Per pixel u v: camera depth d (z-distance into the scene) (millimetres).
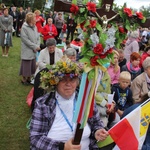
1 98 5648
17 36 15578
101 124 2332
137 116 2420
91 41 1665
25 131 4355
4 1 33656
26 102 5301
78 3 1788
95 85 1745
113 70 4641
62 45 7340
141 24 1941
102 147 2412
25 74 6445
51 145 2010
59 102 2150
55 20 13805
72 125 2127
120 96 3936
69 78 2084
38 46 6352
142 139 2588
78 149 1901
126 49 6695
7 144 3926
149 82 4012
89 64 1710
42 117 2078
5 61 8914
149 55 6051
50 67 2145
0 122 4574
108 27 1822
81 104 1777
